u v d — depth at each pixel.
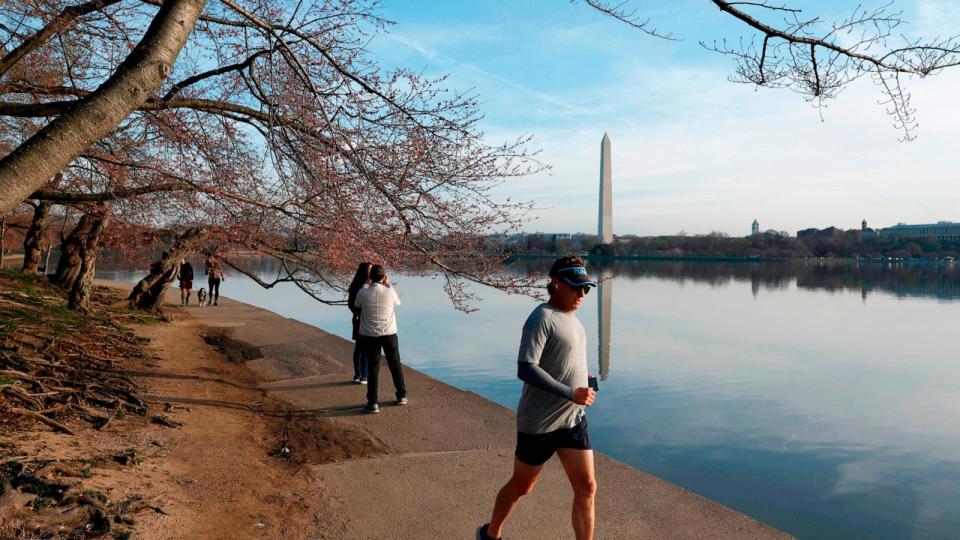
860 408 13.06
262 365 10.66
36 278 16.77
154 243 15.09
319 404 8.03
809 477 8.35
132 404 6.75
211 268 15.02
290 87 6.77
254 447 6.04
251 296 37.50
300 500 4.78
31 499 3.79
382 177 6.61
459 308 7.76
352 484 5.19
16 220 23.73
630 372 16.77
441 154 6.85
